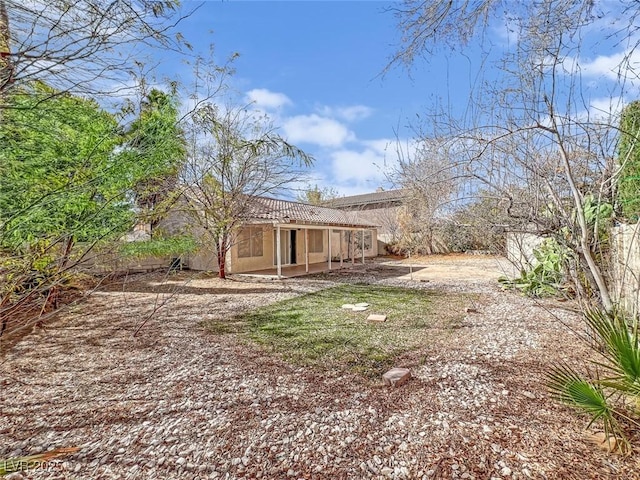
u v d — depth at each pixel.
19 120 2.96
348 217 20.98
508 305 7.94
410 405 3.34
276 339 5.66
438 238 21.42
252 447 2.70
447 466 2.42
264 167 12.24
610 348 2.85
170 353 4.98
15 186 3.15
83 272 5.18
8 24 2.28
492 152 4.29
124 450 2.69
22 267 3.23
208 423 3.07
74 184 3.46
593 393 2.64
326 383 3.91
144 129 4.30
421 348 5.07
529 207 4.52
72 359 4.76
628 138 3.55
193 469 2.46
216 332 6.10
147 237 6.14
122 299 9.13
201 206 11.46
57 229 3.41
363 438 2.79
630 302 4.16
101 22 2.43
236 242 14.53
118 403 3.47
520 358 4.50
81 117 3.63
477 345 5.11
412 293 10.09
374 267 18.03
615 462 2.39
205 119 7.32
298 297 9.62
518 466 2.38
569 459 2.44
